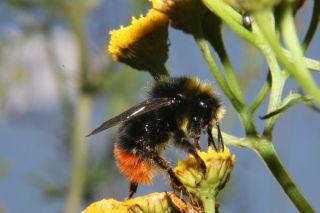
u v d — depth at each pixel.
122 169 0.18
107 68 0.34
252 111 0.17
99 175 0.33
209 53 0.18
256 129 0.17
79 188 0.34
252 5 0.15
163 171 0.18
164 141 0.18
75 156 0.34
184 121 0.18
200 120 0.18
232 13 0.16
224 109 0.18
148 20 0.18
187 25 0.18
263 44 0.17
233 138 0.17
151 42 0.18
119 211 0.17
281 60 0.14
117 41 0.19
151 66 0.19
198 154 0.17
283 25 0.15
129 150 0.18
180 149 0.18
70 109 0.34
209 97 0.18
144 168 0.18
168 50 0.19
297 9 0.17
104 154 0.34
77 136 0.34
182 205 0.17
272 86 0.17
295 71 0.14
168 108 0.18
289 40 0.15
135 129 0.18
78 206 0.34
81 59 0.34
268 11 0.15
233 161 0.17
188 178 0.17
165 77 0.18
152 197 0.17
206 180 0.17
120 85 0.34
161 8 0.18
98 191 0.34
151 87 0.18
